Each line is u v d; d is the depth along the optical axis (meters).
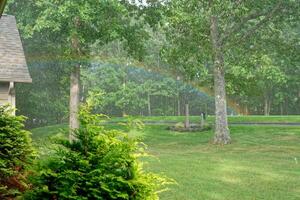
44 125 46.22
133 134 4.30
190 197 11.58
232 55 30.08
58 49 33.94
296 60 29.53
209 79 30.22
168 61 28.72
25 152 5.77
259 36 29.41
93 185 3.91
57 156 4.09
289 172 15.75
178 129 35.38
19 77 19.00
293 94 69.25
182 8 25.92
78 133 4.20
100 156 4.06
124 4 29.09
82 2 23.83
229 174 15.26
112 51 72.06
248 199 11.57
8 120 6.08
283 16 27.70
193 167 16.69
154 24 29.62
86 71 75.31
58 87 40.44
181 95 81.88
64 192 3.74
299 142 25.70
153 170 15.66
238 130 33.38
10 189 4.74
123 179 3.90
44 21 24.72
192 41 27.56
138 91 76.88
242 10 25.64
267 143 26.03
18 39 22.77
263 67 30.38
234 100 74.62
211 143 27.41
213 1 24.66
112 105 81.56
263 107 78.81
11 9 33.94
